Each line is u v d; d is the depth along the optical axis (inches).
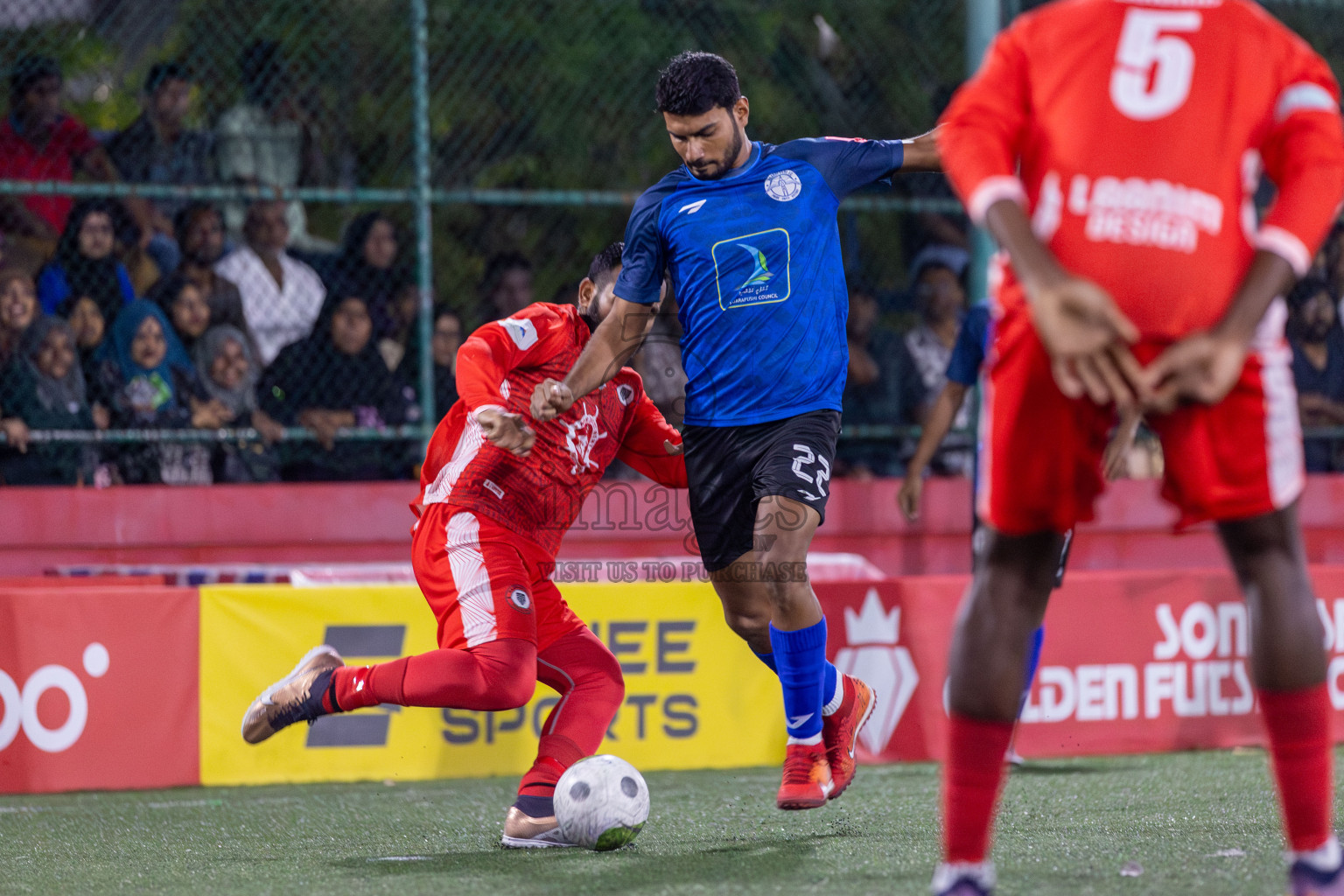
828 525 816.9
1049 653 654.5
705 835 421.4
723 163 419.8
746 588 440.5
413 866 374.6
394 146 931.3
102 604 587.2
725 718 631.8
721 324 424.5
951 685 260.5
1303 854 262.4
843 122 978.7
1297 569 256.7
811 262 424.2
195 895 340.8
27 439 748.6
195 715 594.6
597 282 430.0
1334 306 894.4
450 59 944.9
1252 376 243.6
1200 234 236.8
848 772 441.7
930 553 832.3
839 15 976.9
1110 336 216.1
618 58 981.2
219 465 799.1
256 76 871.1
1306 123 237.5
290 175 871.7
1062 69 245.8
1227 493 247.6
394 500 797.9
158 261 798.5
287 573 737.0
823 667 422.3
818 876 337.7
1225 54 240.7
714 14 981.2
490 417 377.7
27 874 383.6
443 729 613.3
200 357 796.0
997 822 425.4
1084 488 254.2
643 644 625.0
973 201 232.1
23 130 781.3
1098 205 239.6
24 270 762.8
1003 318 250.5
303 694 409.1
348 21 912.3
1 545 740.0
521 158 963.3
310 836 444.8
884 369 885.2
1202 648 677.9
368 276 845.2
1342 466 895.1
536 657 426.6
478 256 936.3
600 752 616.4
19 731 573.6
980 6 820.0
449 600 405.4
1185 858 345.7
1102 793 503.2
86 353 769.6
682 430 442.0
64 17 877.8
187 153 836.0
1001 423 250.2
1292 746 260.2
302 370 812.0
